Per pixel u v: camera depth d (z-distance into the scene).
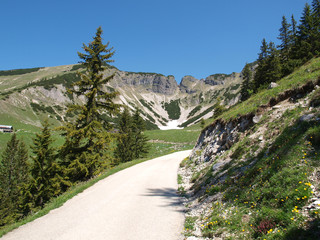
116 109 21.05
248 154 11.39
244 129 15.44
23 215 22.70
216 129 20.66
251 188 7.57
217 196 9.23
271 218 5.27
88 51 20.09
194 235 6.65
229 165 11.88
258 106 15.39
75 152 19.70
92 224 8.12
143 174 19.94
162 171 21.88
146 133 91.19
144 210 9.66
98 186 15.30
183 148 58.41
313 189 5.40
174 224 7.91
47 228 7.96
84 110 19.50
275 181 6.63
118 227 7.73
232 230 5.92
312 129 7.79
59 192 19.17
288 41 45.31
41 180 20.95
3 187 29.22
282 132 10.11
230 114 19.03
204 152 20.11
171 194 12.77
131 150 43.28
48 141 22.56
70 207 10.59
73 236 7.08
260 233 5.11
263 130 12.68
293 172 6.43
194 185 13.59
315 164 6.23
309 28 36.84
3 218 24.33
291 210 5.15
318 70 15.38
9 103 121.06
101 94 20.80
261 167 8.42
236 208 7.05
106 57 20.73
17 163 31.25
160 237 6.82
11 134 48.91
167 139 74.75
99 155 20.16
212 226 6.64
